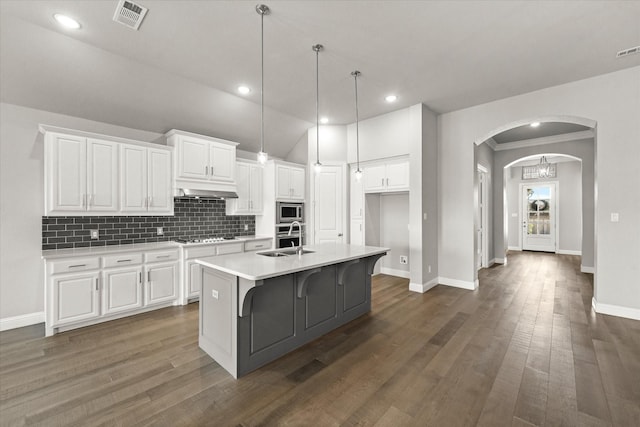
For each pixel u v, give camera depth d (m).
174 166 3.79
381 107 4.45
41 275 3.19
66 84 3.03
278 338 2.44
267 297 2.35
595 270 3.52
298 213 5.21
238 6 2.24
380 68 3.22
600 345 2.60
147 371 2.22
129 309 3.30
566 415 1.72
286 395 1.94
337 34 2.61
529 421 1.67
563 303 3.79
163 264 3.58
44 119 3.20
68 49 2.74
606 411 1.75
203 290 2.57
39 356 2.43
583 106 3.48
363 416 1.73
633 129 3.19
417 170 4.35
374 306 3.74
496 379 2.10
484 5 2.24
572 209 8.13
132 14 2.33
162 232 4.07
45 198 2.91
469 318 3.29
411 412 1.76
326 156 5.27
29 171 3.11
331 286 3.00
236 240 4.29
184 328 3.02
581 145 5.79
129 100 3.45
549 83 3.60
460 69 3.25
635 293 3.20
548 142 6.13
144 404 1.84
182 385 2.04
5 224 2.99
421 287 4.32
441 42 2.74
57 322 2.85
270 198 4.88
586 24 2.46
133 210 3.45
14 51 2.62
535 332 2.89
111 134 3.66
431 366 2.29
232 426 1.66
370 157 4.98
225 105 4.04
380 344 2.68
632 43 2.74
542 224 8.63
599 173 3.37
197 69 3.22
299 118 4.87
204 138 4.04
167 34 2.59
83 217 3.44
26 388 1.99
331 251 3.10
